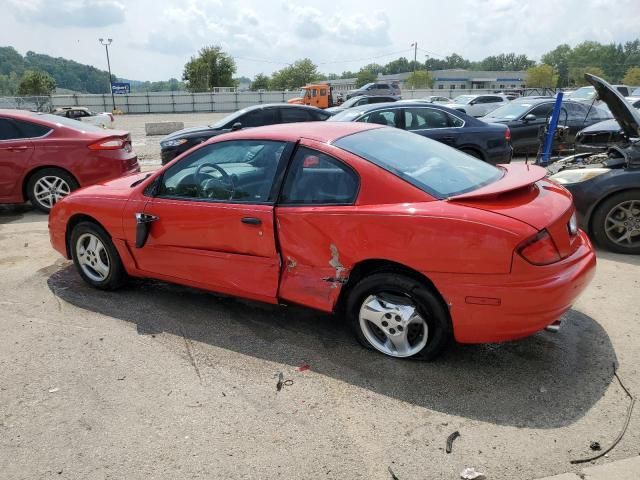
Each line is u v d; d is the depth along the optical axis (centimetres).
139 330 397
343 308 362
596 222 543
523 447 261
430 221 303
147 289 476
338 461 256
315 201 347
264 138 377
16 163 761
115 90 5425
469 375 324
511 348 354
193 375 335
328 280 344
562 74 12550
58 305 446
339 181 342
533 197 324
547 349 352
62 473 253
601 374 321
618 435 267
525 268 288
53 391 320
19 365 350
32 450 269
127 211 429
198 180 400
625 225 532
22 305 446
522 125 1225
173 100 5494
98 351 367
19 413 299
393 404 299
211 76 7956
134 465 257
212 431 280
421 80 9544
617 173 529
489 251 290
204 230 388
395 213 314
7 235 670
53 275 516
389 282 326
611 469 242
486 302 296
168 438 275
